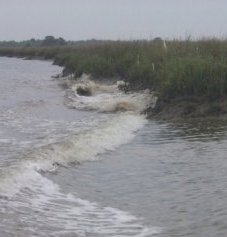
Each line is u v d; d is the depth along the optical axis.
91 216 9.29
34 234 8.25
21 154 13.88
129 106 23.52
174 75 22.42
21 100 28.64
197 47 28.03
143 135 16.97
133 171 12.38
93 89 30.67
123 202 10.09
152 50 32.41
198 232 8.35
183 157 13.50
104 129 17.17
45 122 20.61
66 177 11.86
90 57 42.25
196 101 21.38
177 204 9.78
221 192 10.28
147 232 8.48
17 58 108.56
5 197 9.85
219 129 17.45
